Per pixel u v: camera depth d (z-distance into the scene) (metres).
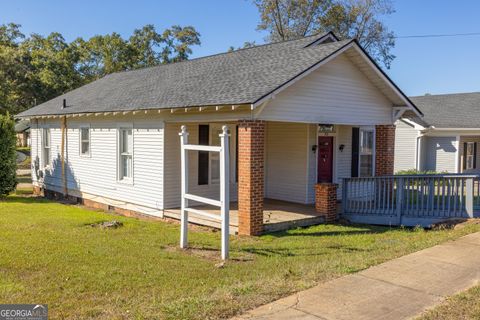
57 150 17.56
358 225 11.77
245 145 10.06
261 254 8.26
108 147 14.44
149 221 12.13
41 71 36.22
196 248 8.77
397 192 11.55
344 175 14.80
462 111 23.86
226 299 4.96
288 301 4.84
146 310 4.82
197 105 10.29
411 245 7.75
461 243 7.52
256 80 10.73
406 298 4.89
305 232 10.63
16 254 7.73
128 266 7.20
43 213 13.09
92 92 17.77
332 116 11.98
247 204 10.04
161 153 12.25
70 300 5.52
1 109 27.62
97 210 14.32
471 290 5.05
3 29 39.09
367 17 36.03
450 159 22.56
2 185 16.95
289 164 14.10
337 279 5.60
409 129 22.88
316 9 35.59
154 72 16.70
